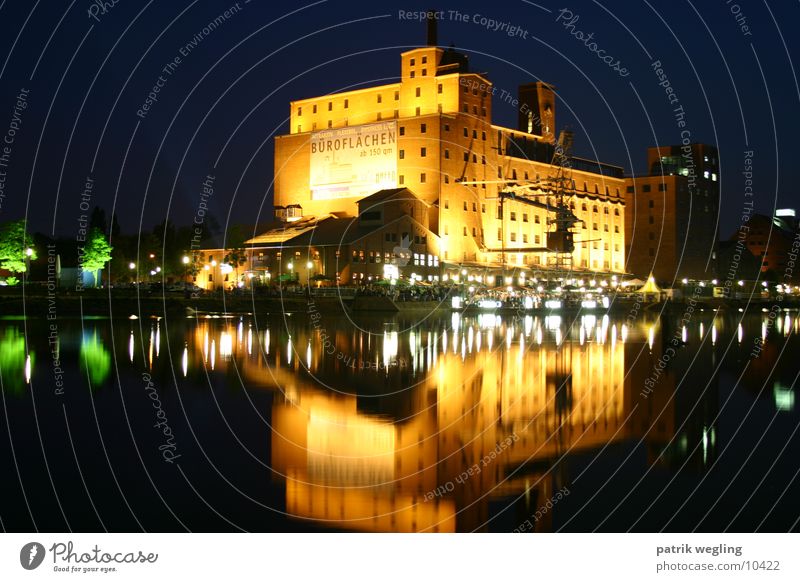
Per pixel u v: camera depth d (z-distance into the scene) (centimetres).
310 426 2594
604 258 18575
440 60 15338
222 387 3344
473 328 7469
